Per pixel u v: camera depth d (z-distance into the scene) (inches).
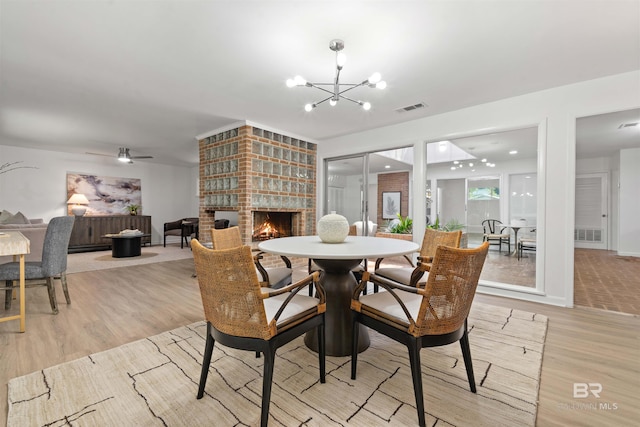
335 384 60.4
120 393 56.6
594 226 263.6
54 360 68.9
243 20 73.7
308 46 85.1
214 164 175.3
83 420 49.2
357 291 62.4
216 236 91.4
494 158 249.1
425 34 79.0
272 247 75.2
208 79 107.0
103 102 130.5
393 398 55.8
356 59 92.2
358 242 86.8
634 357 71.2
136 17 72.6
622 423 49.3
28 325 89.7
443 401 54.7
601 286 137.3
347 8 69.0
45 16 72.1
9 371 63.9
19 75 104.6
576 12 69.9
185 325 90.7
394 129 160.2
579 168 269.6
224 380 61.7
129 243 218.4
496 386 59.4
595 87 105.0
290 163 181.2
